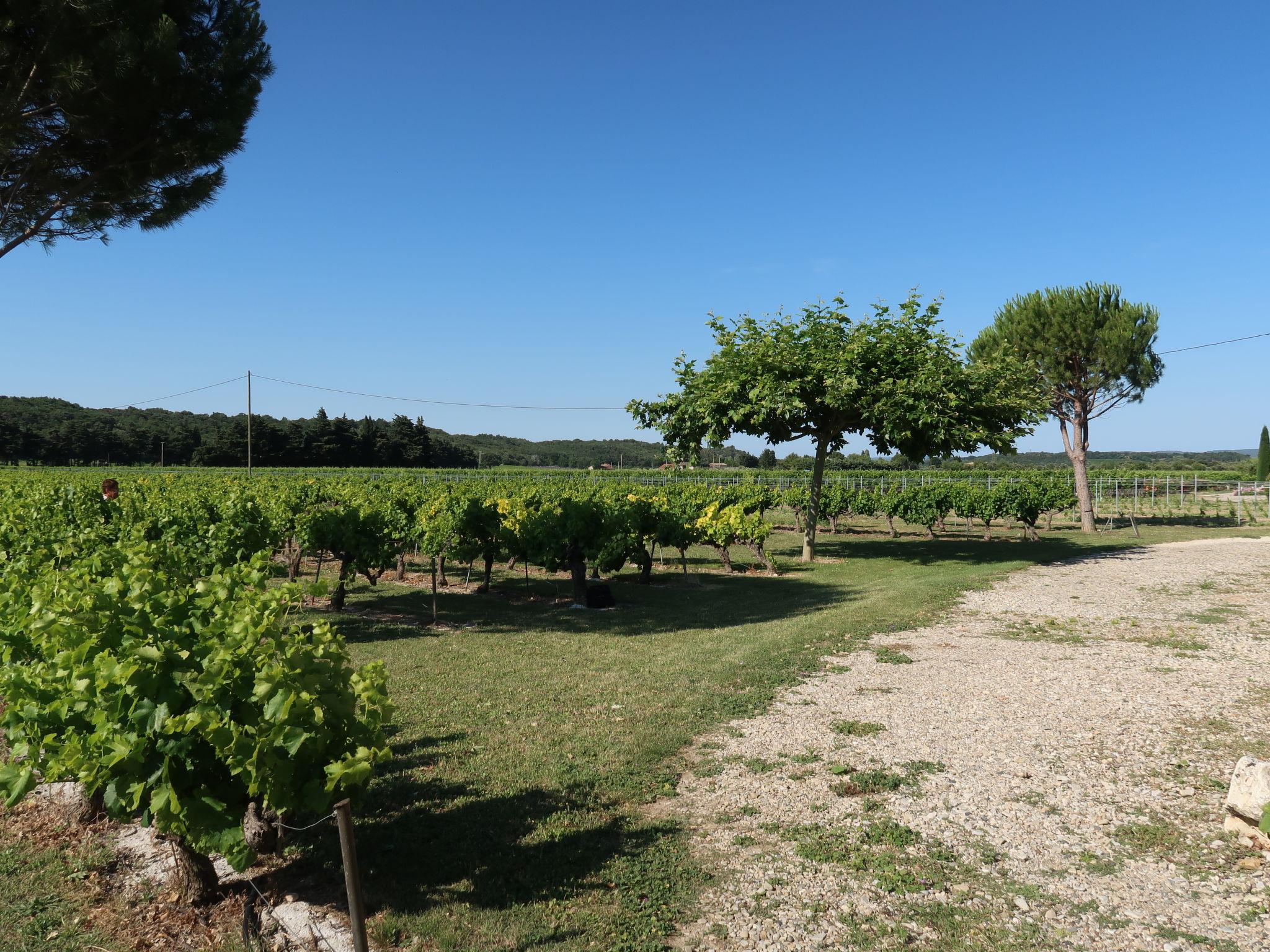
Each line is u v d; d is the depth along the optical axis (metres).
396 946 3.25
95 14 8.61
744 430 18.16
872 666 7.68
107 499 12.62
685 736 5.80
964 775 4.95
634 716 6.33
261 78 10.95
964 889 3.64
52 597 4.13
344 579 11.58
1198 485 36.62
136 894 3.69
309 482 25.75
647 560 14.70
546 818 4.48
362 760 3.07
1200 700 6.25
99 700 3.10
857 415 17.45
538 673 7.83
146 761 3.09
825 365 16.59
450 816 4.52
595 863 3.94
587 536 11.95
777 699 6.69
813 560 18.42
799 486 28.80
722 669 7.73
